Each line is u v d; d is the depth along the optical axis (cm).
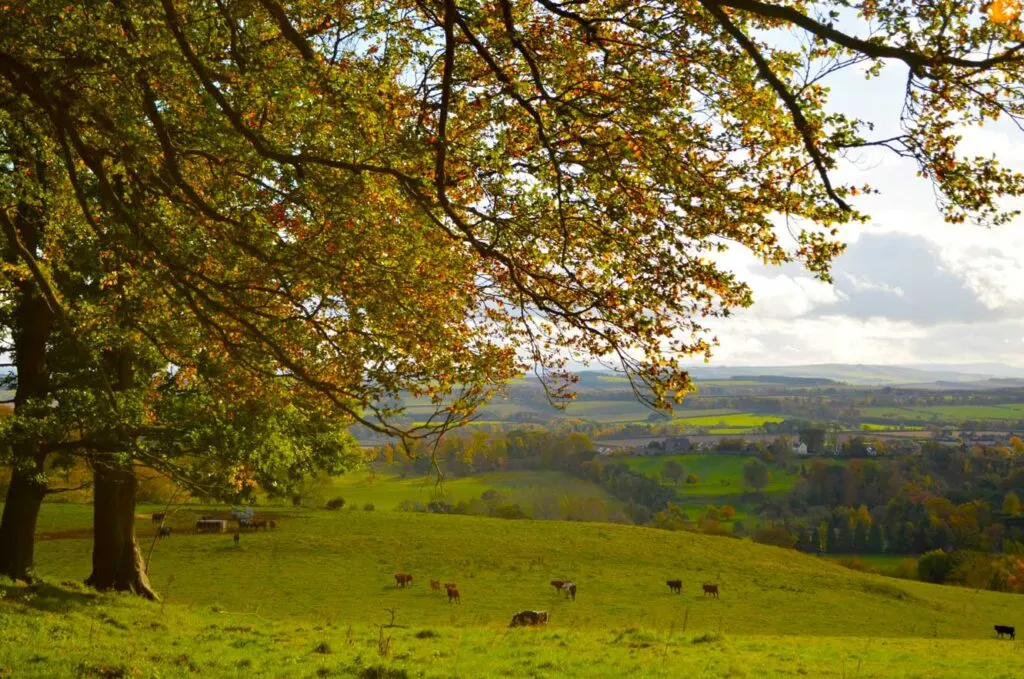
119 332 1483
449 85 880
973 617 5419
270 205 1102
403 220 1087
